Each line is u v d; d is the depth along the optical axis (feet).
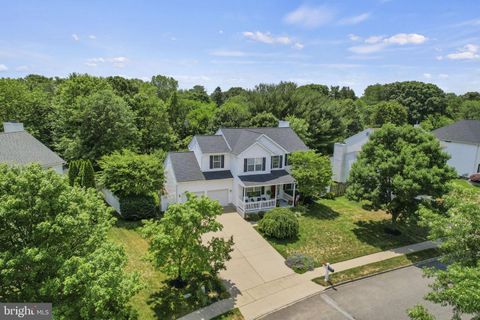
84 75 137.80
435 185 63.16
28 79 276.21
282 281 53.72
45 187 30.42
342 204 94.32
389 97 291.99
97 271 29.71
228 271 56.49
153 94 185.06
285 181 87.81
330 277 55.11
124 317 32.76
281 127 108.27
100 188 88.43
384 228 76.74
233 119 156.35
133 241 66.03
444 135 134.92
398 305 47.57
